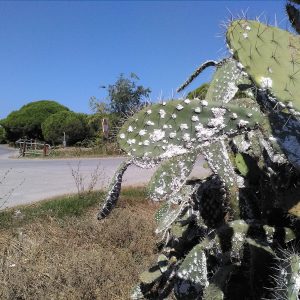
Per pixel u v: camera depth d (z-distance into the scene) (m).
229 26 1.94
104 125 14.31
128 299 3.58
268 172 2.35
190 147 2.00
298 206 2.13
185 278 2.33
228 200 2.36
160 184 2.15
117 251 4.76
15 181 10.25
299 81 1.87
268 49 1.92
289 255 1.90
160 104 2.02
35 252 4.48
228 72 2.62
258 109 2.12
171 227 3.39
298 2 2.28
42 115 40.47
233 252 2.27
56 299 3.53
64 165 15.61
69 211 6.15
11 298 3.46
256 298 2.33
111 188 2.18
